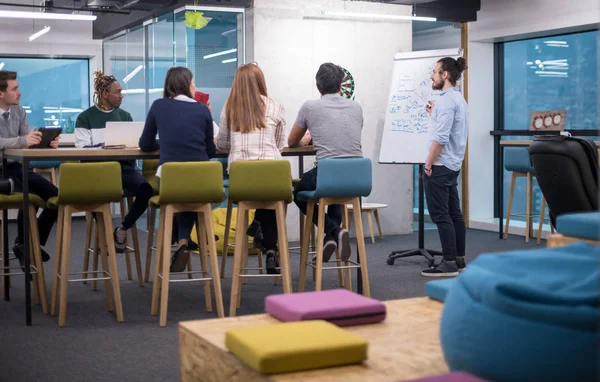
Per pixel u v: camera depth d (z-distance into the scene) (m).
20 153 4.38
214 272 4.42
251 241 6.98
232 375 1.98
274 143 4.85
